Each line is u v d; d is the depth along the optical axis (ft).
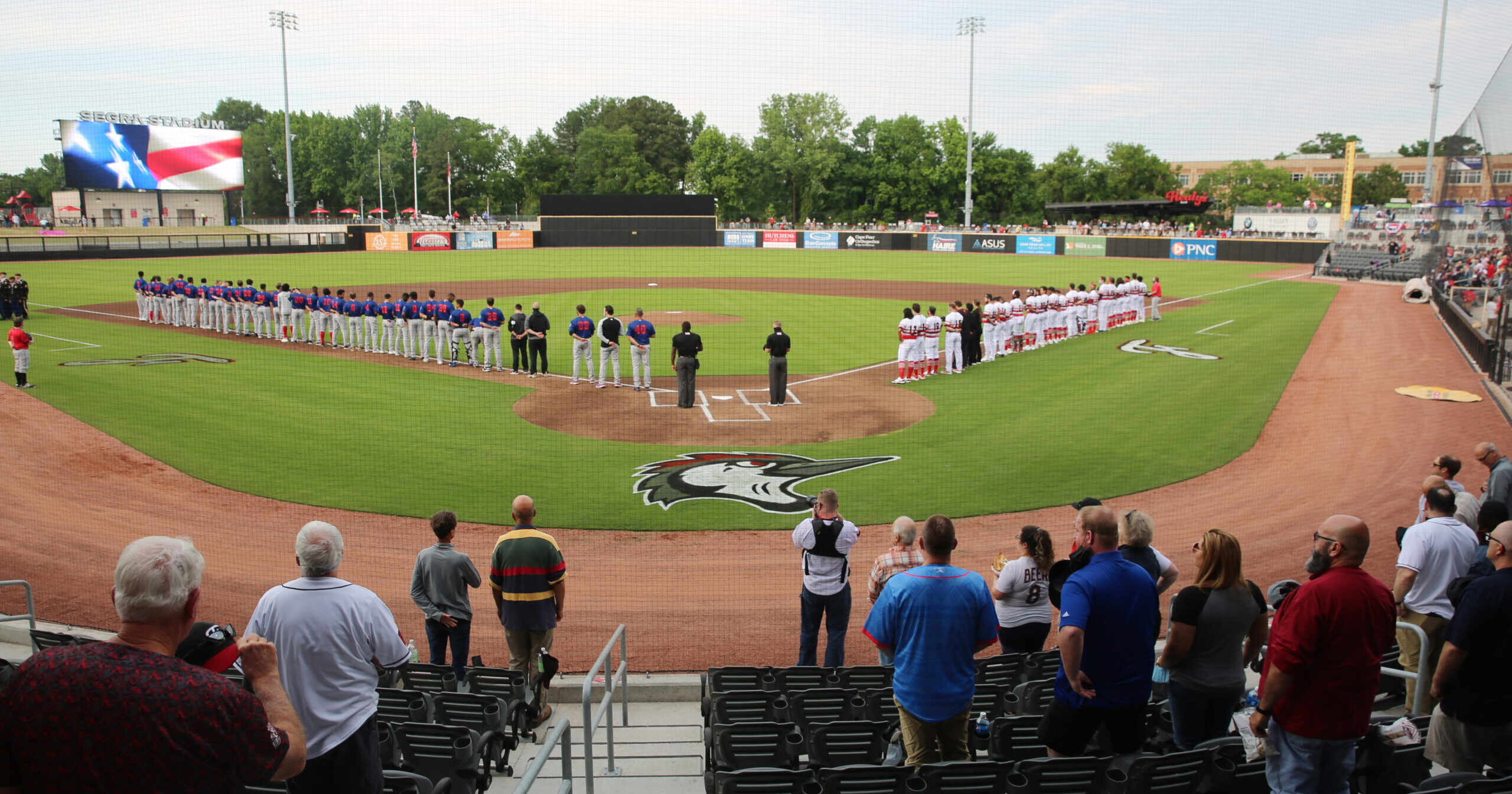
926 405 68.28
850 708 22.09
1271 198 316.19
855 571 39.24
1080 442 58.08
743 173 312.50
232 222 290.35
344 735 15.23
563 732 17.57
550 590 27.09
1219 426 62.18
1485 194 67.05
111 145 220.64
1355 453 55.98
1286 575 38.24
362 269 183.73
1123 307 110.01
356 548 40.78
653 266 199.21
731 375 79.97
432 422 62.13
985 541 41.88
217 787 9.83
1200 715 18.34
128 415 62.49
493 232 242.99
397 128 365.20
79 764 9.32
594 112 428.56
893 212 314.76
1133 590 16.96
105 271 163.63
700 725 26.71
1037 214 316.40
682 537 42.70
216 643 13.37
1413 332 101.35
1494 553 17.56
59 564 38.65
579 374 75.31
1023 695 23.08
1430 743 18.74
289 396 69.05
